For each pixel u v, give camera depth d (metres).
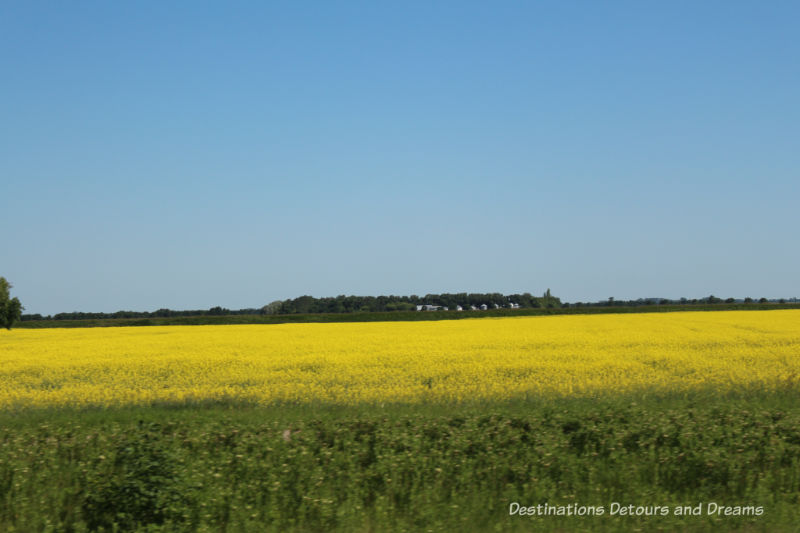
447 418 10.97
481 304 110.19
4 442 10.50
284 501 8.59
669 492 8.98
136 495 8.29
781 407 11.71
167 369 22.02
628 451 9.99
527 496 8.72
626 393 14.81
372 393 15.68
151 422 10.70
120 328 57.12
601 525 8.02
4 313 54.28
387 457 9.53
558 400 13.81
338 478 9.21
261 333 42.38
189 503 8.44
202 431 10.48
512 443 10.16
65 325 69.69
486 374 19.36
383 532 7.78
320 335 38.59
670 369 20.11
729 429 10.34
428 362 22.22
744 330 36.84
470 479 9.10
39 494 8.84
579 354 23.86
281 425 10.84
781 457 9.63
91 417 12.16
